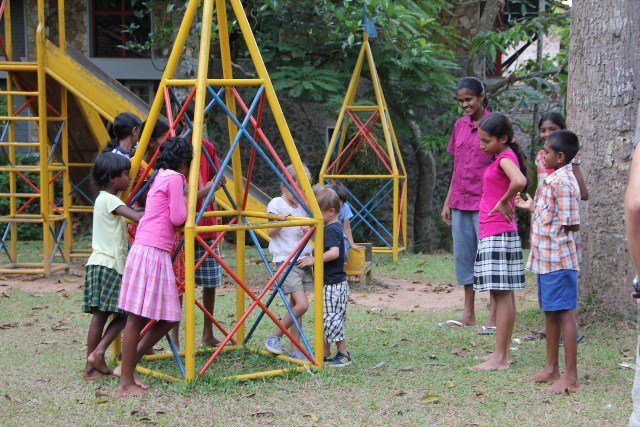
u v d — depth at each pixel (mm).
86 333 6309
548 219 4711
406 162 14875
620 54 6551
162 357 5367
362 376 4988
